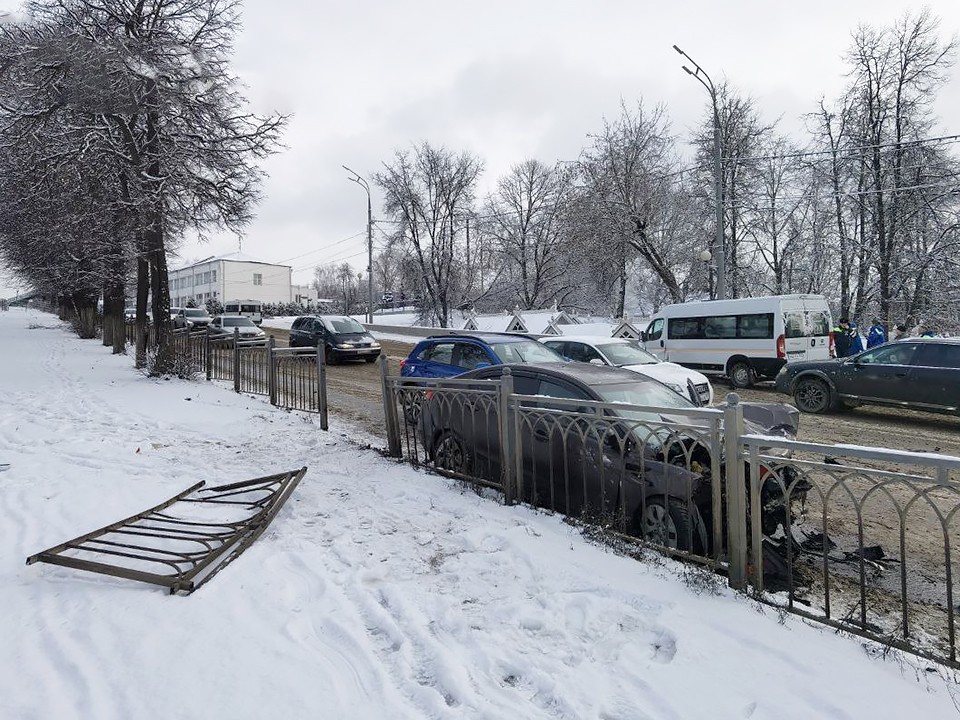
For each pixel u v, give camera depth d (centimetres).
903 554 289
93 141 1368
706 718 240
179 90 1418
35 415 945
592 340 1117
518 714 245
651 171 2869
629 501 440
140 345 1627
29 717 240
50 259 2577
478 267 4812
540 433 503
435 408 618
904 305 2603
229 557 402
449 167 4309
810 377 1118
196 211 1558
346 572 383
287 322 4734
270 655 287
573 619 323
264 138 1566
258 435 813
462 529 455
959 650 309
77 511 495
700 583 349
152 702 250
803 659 278
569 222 3331
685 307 1622
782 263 3050
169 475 612
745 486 372
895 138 2527
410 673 274
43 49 1330
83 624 315
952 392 937
